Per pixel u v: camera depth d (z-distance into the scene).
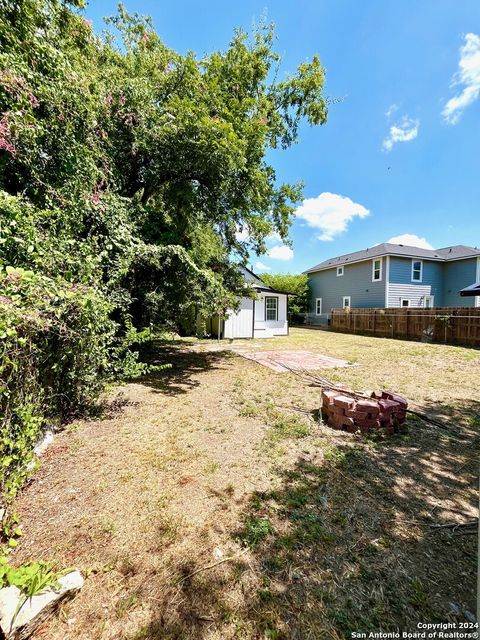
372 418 3.21
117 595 1.38
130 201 5.67
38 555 1.57
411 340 12.03
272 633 1.23
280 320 14.30
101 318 3.13
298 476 2.39
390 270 16.05
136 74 6.00
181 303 5.95
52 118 3.95
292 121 8.90
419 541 1.73
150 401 4.23
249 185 6.61
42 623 1.22
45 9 3.92
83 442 2.89
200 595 1.39
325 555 1.63
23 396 2.05
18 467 1.93
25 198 3.63
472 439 3.09
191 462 2.58
